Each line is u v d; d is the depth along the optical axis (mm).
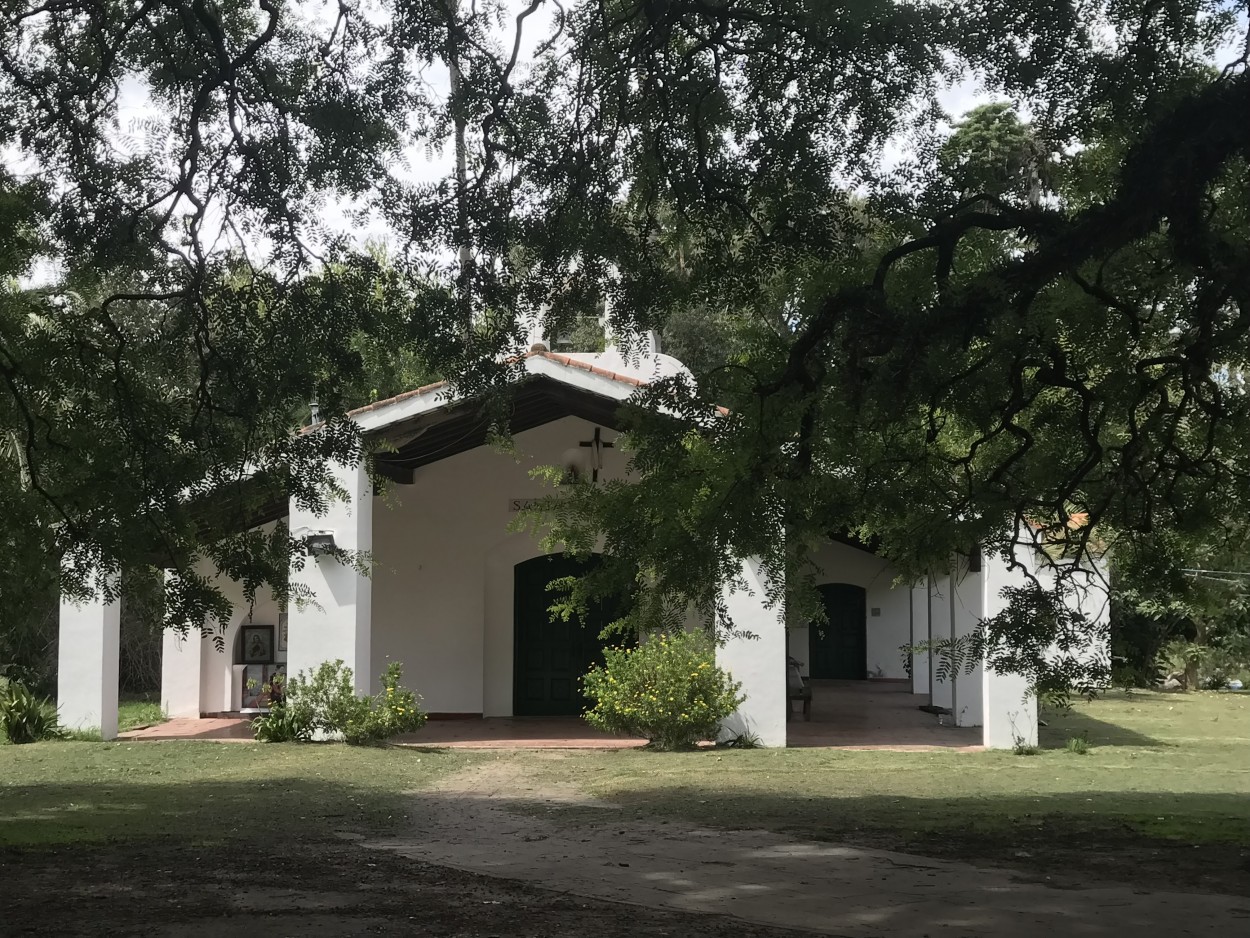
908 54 8281
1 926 6320
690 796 12031
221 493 9914
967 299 7445
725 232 8953
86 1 9211
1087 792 12320
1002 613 8945
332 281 9594
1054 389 9977
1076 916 6707
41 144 9383
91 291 10039
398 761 14906
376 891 7426
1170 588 9852
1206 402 8883
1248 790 12492
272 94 9484
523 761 15047
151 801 11719
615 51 9086
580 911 6871
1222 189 8953
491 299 9344
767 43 8766
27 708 17047
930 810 11000
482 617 20641
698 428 8664
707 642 16406
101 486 9211
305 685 16562
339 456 10000
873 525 9656
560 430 20391
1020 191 9016
